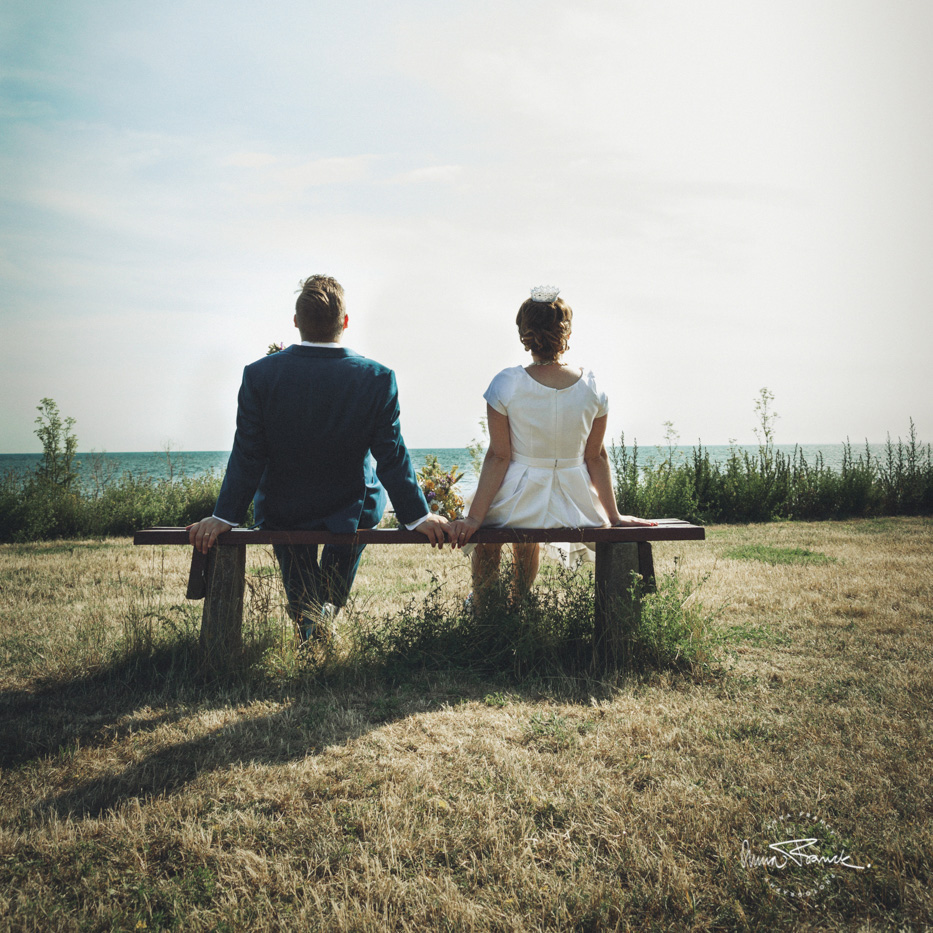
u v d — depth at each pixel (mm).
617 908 1531
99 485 11258
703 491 11570
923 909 1523
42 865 1721
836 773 2143
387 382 3061
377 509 3346
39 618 4188
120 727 2572
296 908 1562
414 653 3281
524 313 3344
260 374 2986
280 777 2156
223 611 3053
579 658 3322
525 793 2037
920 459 12219
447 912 1524
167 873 1702
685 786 2061
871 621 4059
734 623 4023
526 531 3184
